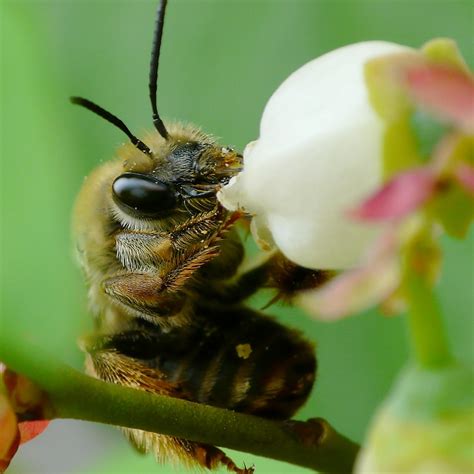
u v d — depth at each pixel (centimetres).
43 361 6
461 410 5
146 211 7
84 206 7
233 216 6
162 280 7
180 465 7
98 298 7
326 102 5
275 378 6
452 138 5
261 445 6
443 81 5
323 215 5
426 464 5
